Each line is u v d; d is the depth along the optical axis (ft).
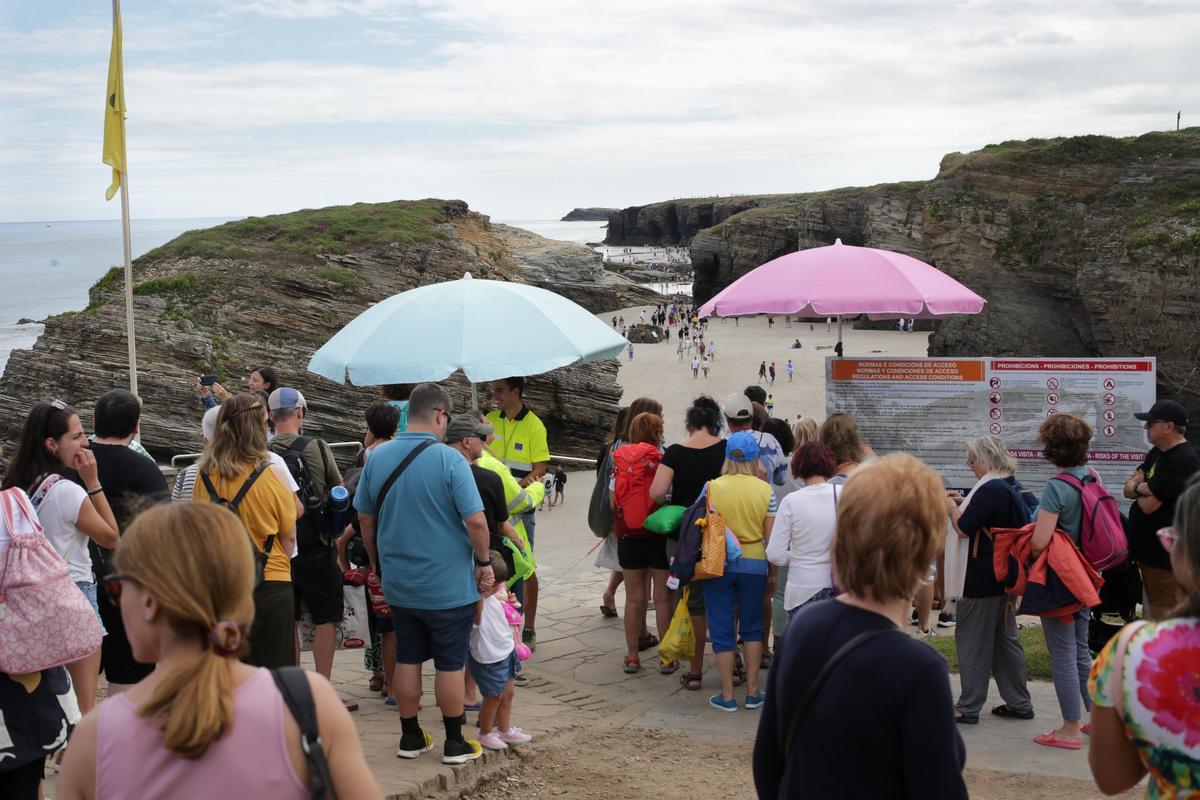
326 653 19.85
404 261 136.05
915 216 255.29
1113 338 183.11
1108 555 18.80
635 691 24.41
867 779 7.57
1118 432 28.63
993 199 209.77
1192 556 7.32
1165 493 20.95
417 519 16.78
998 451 19.90
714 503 22.22
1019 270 204.54
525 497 21.76
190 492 17.62
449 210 171.12
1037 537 18.84
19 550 13.05
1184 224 177.78
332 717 6.59
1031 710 20.93
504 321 25.07
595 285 275.18
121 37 49.88
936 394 29.55
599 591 35.99
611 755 19.42
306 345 117.80
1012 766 18.04
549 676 25.70
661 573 25.36
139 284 118.32
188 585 6.28
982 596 20.07
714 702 22.84
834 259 29.89
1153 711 7.18
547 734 20.68
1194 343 170.40
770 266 30.96
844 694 7.63
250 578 6.68
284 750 6.31
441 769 17.11
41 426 15.57
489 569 17.26
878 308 28.45
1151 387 28.19
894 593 7.88
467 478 16.87
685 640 24.07
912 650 7.66
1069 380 28.73
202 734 5.98
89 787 6.31
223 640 6.31
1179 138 196.34
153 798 6.13
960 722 20.61
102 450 16.65
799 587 19.15
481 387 113.50
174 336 109.50
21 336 341.82
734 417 22.63
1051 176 205.36
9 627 12.86
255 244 134.21
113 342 106.42
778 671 8.27
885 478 8.02
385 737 19.24
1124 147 200.54
